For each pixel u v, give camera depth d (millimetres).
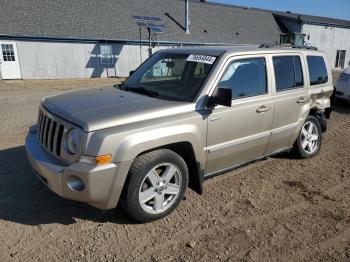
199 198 4418
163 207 3881
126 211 3674
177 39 29953
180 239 3566
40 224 3719
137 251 3354
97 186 3289
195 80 4203
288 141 5395
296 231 3779
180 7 34531
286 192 4695
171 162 3791
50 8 26516
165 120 3666
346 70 11031
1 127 7707
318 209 4270
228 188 4746
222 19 36438
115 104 3828
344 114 9961
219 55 4316
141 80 4801
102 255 3277
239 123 4367
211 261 3248
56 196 4293
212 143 4133
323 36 39719
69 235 3559
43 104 4176
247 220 3961
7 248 3322
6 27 23188
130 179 3504
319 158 6062
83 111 3609
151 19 28047
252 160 4891
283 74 5094
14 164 5250
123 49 27328
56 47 24625
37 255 3246
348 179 5199
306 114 5523
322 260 3324
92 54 26125
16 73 23609
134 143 3391
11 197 4238
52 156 3641
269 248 3471
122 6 30453
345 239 3668
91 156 3258
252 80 4594
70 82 22141
